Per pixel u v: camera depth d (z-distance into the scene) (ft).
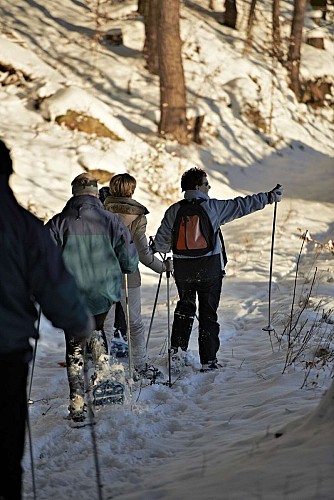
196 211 38.78
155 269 38.93
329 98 160.76
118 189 37.83
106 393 32.17
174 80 107.65
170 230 39.78
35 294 18.22
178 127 108.47
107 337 41.06
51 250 18.15
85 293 31.45
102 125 95.86
